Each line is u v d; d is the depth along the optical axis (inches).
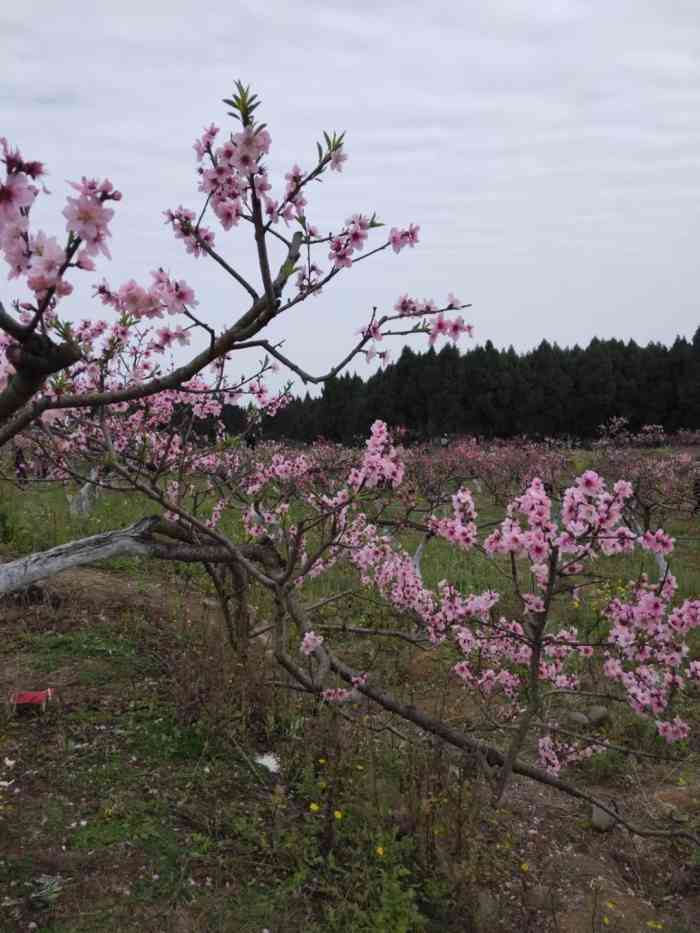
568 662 275.4
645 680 170.4
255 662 204.5
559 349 2400.3
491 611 315.0
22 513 391.2
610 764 211.6
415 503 219.3
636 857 173.0
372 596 295.7
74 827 137.6
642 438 1382.9
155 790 152.9
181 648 225.1
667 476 729.6
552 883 155.4
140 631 237.8
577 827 182.2
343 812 152.8
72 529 370.9
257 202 93.7
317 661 200.5
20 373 75.8
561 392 2156.7
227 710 180.1
